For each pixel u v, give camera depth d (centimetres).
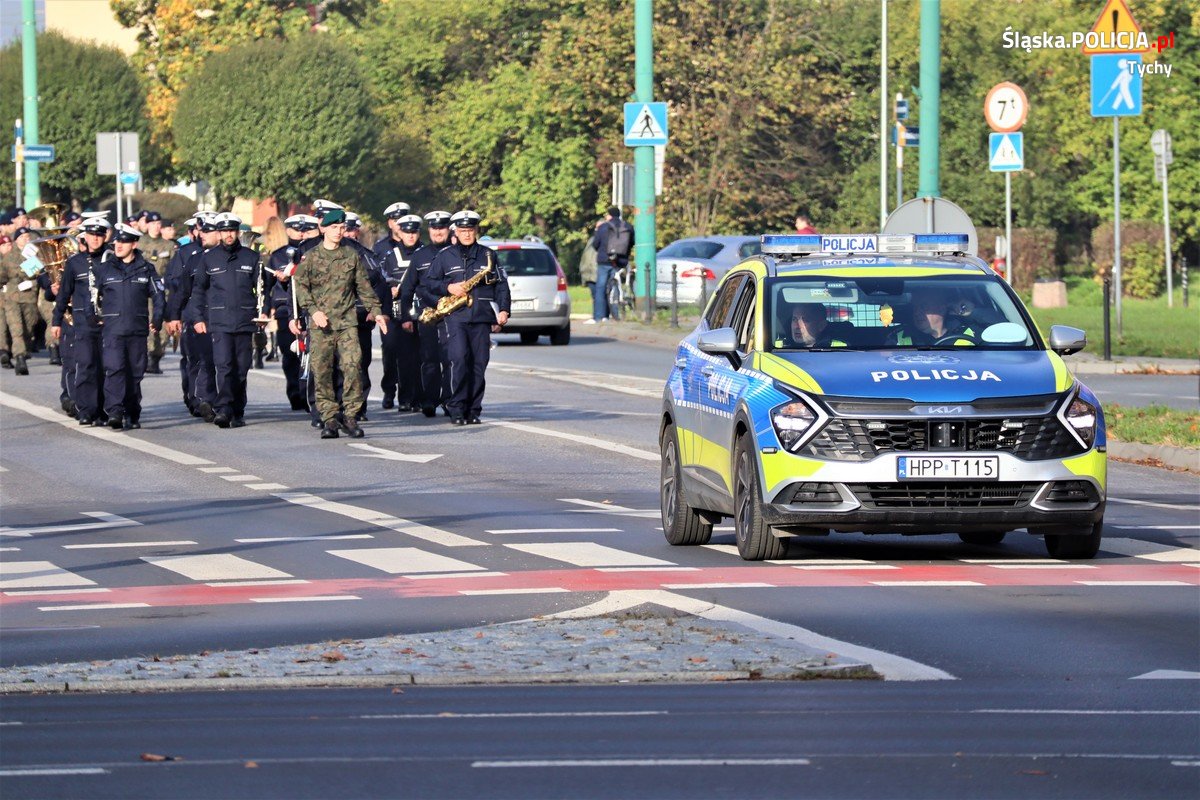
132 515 4006
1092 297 13312
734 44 16450
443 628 2653
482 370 5791
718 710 2066
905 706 2084
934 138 7612
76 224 7631
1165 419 5344
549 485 4462
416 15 18788
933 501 3078
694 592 2914
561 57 17038
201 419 6031
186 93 18800
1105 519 3847
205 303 5778
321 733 1964
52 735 1967
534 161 17488
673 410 3631
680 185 16312
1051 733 1945
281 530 3744
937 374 3147
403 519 3881
